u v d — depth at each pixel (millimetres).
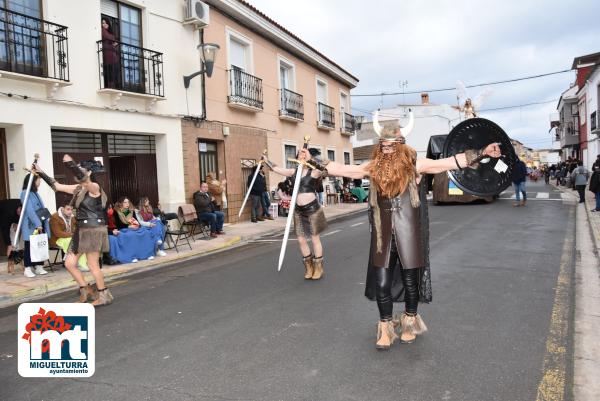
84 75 9938
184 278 7520
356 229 12516
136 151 11758
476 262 7520
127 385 3611
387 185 3869
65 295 6953
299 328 4730
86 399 3420
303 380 3572
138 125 11219
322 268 6902
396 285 4367
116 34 10969
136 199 11719
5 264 8742
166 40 12117
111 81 10500
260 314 5254
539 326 4582
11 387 3668
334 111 23516
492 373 3594
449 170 3965
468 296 5637
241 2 14672
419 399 3227
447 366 3730
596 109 28734
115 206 9312
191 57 12922
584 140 34531
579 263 7316
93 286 7191
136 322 5203
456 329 4539
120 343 4539
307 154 4484
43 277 7785
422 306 5273
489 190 4152
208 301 5934
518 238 9703
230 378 3658
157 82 11742
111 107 10508
